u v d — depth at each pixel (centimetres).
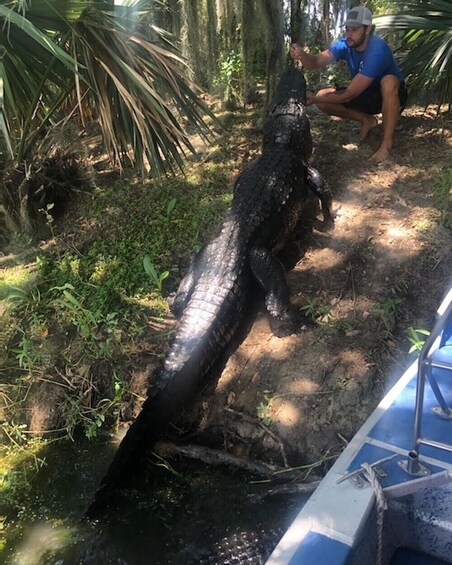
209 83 623
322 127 579
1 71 361
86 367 376
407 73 514
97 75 394
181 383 326
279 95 507
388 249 403
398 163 494
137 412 356
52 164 508
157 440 322
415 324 354
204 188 505
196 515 289
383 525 168
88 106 507
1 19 370
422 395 166
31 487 319
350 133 559
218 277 369
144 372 365
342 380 327
